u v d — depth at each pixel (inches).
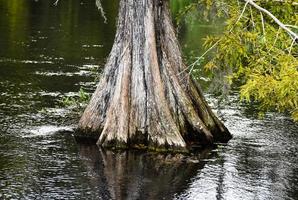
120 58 679.1
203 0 636.1
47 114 789.9
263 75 479.2
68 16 1817.2
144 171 596.1
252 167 623.8
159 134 661.9
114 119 668.1
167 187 555.8
